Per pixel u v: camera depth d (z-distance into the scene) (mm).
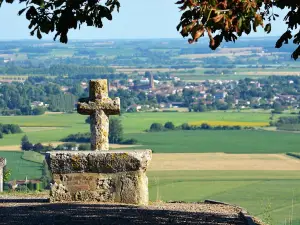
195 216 35625
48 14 31766
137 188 38250
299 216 78125
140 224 32969
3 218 34000
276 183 134000
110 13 32219
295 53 33125
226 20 28750
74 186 38375
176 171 157125
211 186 127188
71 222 33062
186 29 28453
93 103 40281
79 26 32219
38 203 38188
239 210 38219
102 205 37312
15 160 160625
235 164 174250
